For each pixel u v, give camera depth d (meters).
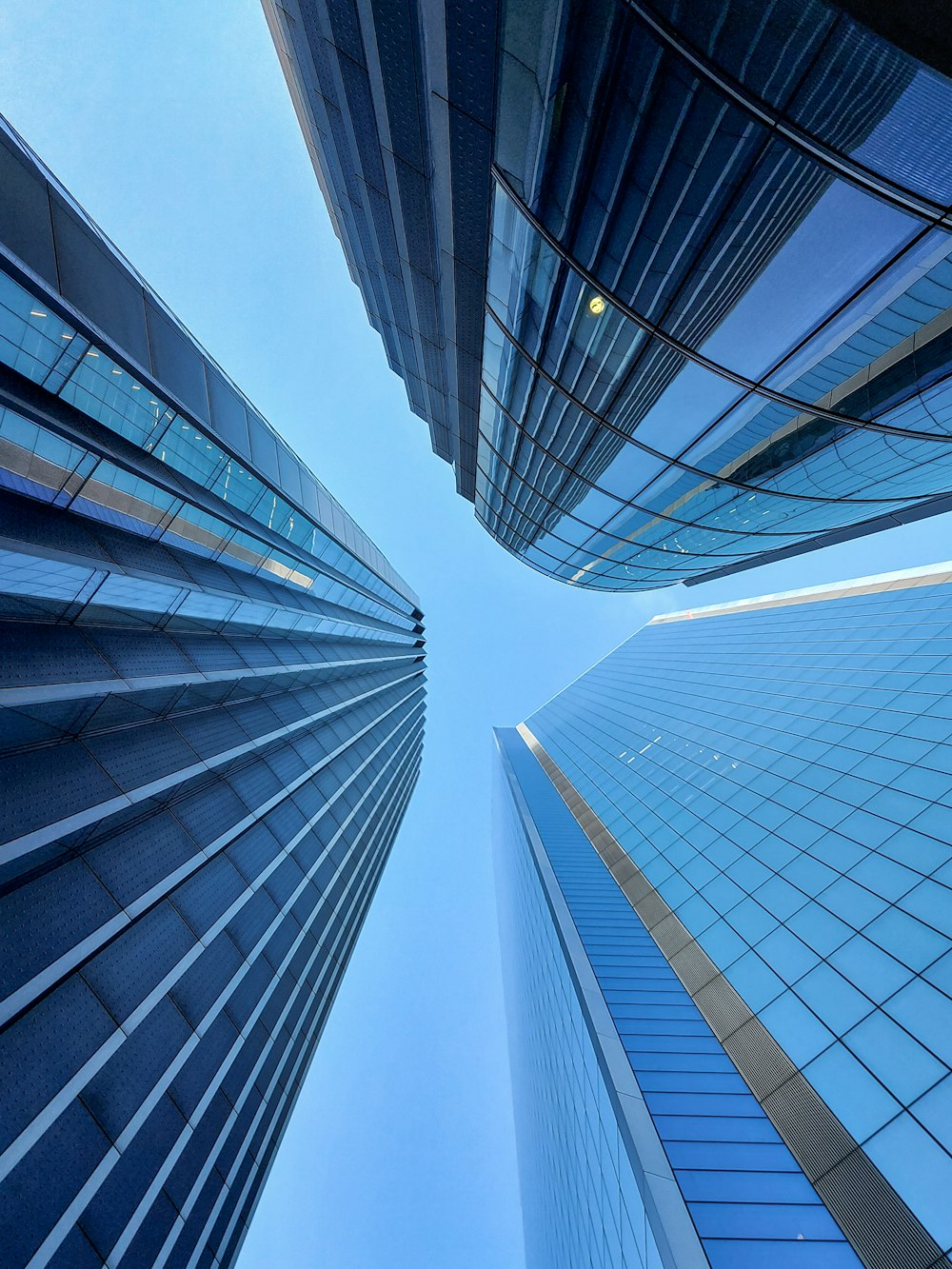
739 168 8.62
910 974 15.84
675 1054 18.70
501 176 12.14
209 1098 18.38
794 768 31.12
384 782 62.00
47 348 12.63
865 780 26.02
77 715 15.87
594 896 32.41
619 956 25.45
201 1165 17.34
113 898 15.88
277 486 26.25
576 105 9.50
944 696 28.28
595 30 8.27
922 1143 12.41
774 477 17.17
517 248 13.56
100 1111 13.81
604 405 16.64
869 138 7.09
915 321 10.19
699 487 18.92
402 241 18.31
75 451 14.25
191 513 20.44
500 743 97.00
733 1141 15.10
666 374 13.98
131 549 17.61
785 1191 13.51
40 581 13.78
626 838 38.38
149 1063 15.73
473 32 9.86
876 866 20.52
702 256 10.41
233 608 23.83
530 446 22.44
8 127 12.70
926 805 21.66
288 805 32.19
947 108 6.09
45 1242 11.32
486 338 18.44
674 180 9.41
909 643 36.78
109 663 16.44
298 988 27.73
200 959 19.73
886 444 14.47
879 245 8.58
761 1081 16.78
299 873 29.81
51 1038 13.02
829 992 17.47
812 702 37.91
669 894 28.73
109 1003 14.80
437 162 13.37
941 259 8.52
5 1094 11.59
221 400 21.00
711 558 29.27
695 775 39.09
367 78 13.32
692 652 70.94
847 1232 12.25
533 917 41.34
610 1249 18.53
